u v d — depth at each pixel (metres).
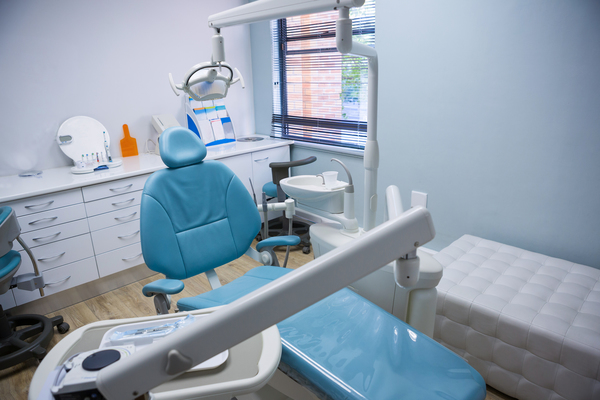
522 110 2.09
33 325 2.16
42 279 2.04
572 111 1.94
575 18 1.84
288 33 3.39
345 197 1.85
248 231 1.90
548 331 1.47
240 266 2.98
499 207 2.30
